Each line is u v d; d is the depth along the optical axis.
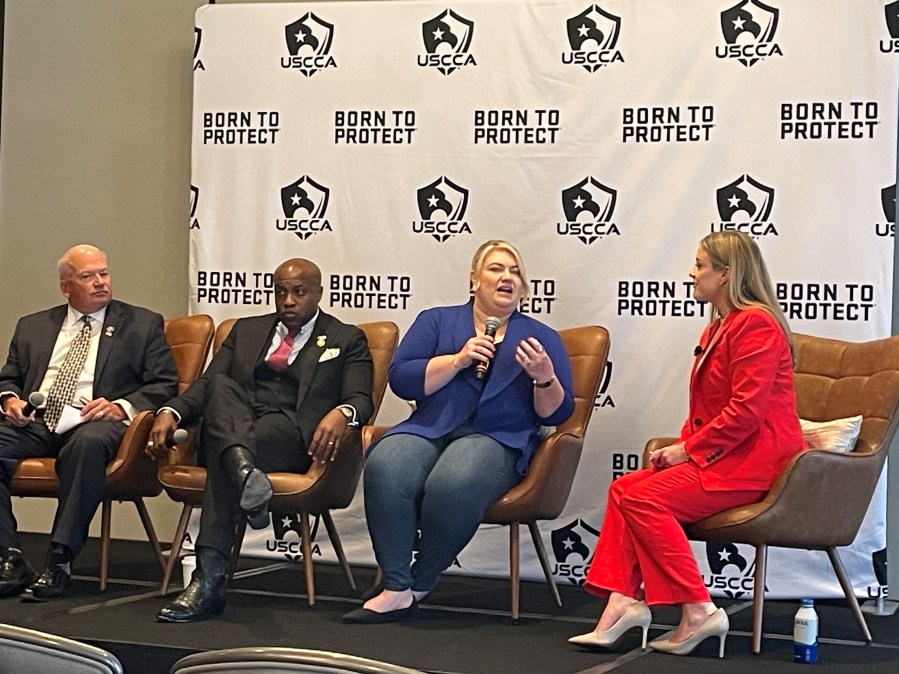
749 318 3.40
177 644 3.26
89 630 3.42
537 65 4.51
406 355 3.86
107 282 4.30
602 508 4.43
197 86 4.86
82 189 5.23
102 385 4.21
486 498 3.61
